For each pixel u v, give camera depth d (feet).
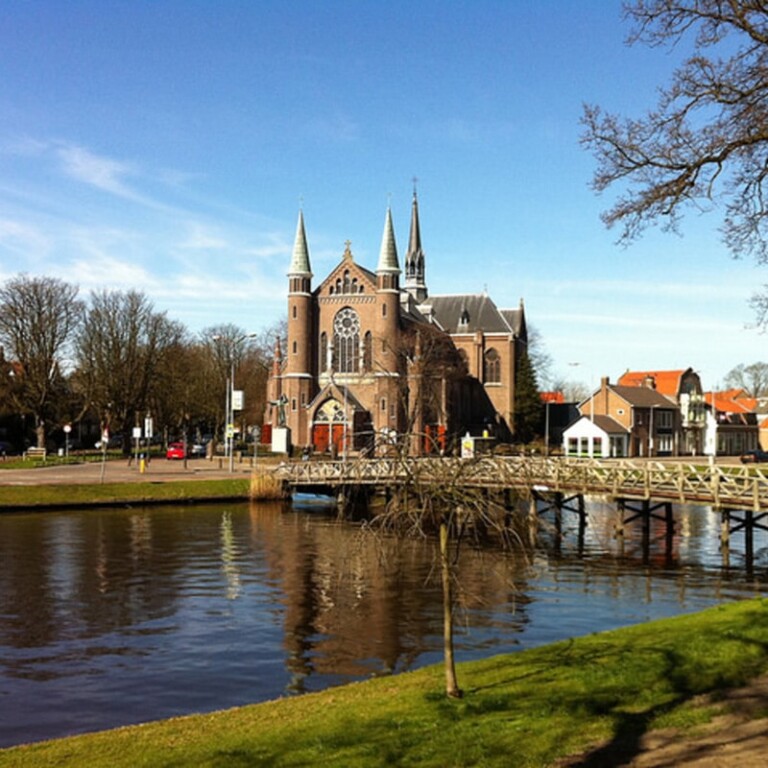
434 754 33.68
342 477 163.94
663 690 42.27
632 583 96.99
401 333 297.53
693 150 65.67
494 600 86.84
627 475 144.15
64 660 65.77
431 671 49.67
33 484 174.81
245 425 373.61
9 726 51.80
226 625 76.59
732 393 489.67
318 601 86.17
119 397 283.18
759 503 111.96
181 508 172.35
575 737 35.47
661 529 151.43
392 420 284.61
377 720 38.75
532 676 45.83
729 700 40.40
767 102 63.31
